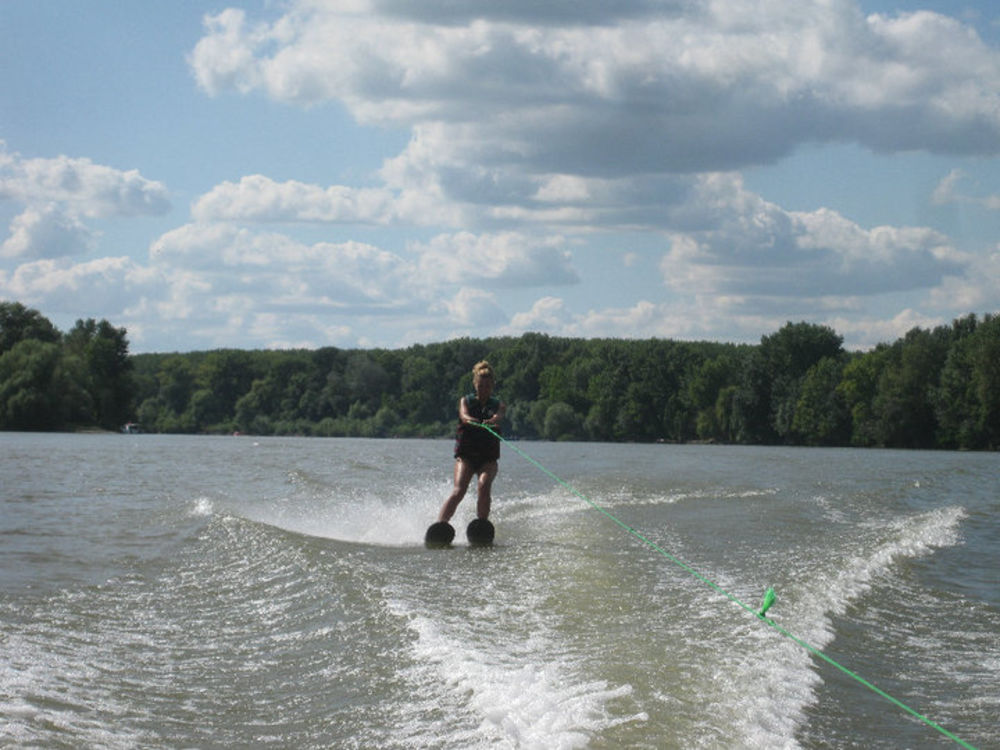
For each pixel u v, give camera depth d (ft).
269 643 18.19
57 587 23.17
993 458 148.05
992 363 216.95
